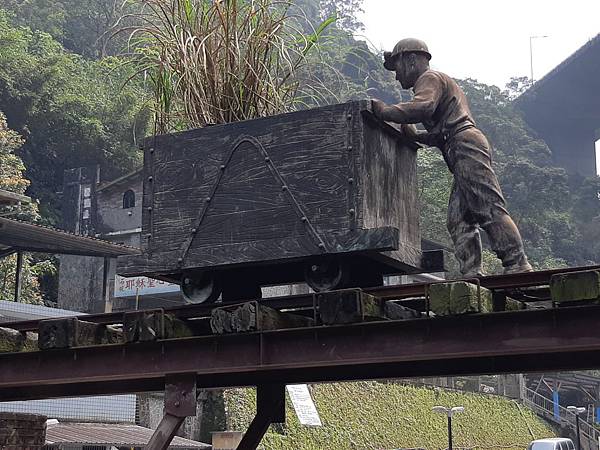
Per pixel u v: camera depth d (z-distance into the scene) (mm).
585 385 40500
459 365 4867
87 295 25688
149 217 4379
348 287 4184
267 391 5391
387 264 4359
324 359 3887
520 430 29344
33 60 32312
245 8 4715
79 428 14625
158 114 4875
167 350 4199
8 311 15430
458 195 4488
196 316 4488
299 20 5539
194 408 4105
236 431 17609
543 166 59531
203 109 4613
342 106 4031
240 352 4043
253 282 4715
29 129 32406
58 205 32594
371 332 3828
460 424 26531
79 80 34312
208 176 4266
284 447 19312
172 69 4746
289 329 3936
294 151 4094
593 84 68188
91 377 4328
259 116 4660
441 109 4438
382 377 5051
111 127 33594
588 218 58250
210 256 4199
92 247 17375
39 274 26219
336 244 3934
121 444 13531
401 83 4656
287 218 4062
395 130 4363
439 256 4586
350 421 22094
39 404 14797
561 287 3465
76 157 33531
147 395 17656
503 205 4297
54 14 41656
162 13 4816
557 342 3498
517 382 31656
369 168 4059
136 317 4188
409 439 23875
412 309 4660
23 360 4516
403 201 4438
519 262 4211
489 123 60156
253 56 4641
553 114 73125
